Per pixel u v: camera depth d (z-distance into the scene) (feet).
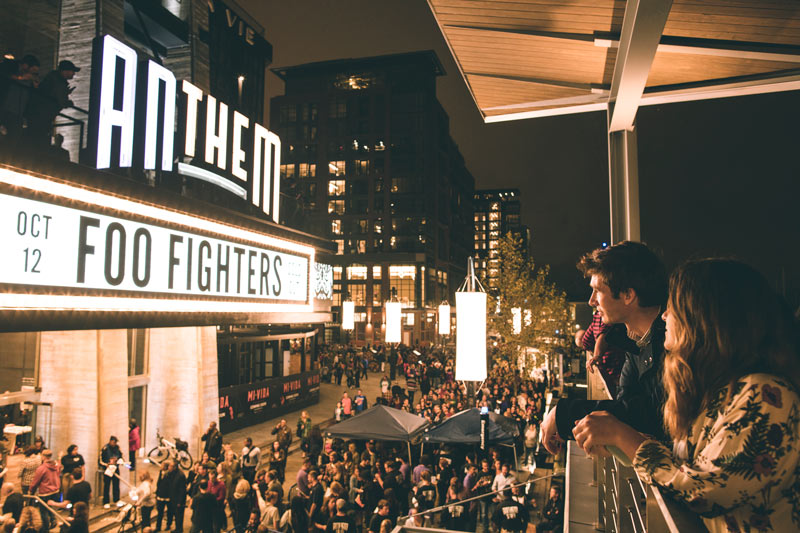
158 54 66.23
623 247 5.21
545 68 16.22
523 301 98.02
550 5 12.26
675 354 3.51
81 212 27.27
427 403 67.97
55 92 29.09
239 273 42.55
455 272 303.89
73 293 26.66
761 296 3.21
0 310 22.97
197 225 37.09
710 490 2.89
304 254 54.24
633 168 13.92
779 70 13.71
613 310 5.23
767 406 2.86
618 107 12.22
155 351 62.03
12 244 23.59
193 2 71.36
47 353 47.88
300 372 98.68
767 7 11.09
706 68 14.14
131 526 40.63
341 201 241.76
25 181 24.25
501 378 92.53
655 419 4.59
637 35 8.65
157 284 32.78
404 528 16.63
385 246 235.81
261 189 48.47
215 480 37.50
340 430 44.88
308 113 248.52
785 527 2.81
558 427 4.83
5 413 45.39
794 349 3.12
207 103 42.63
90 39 53.42
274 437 70.90
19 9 52.47
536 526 30.81
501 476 36.40
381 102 241.55
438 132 266.77
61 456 40.34
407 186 237.66
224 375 76.74
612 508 9.13
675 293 3.55
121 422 49.96
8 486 35.58
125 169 34.32
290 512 33.78
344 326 50.16
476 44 15.14
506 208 487.20
